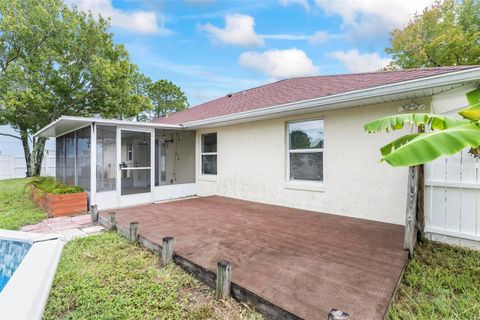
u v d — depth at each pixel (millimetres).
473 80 3150
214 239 3756
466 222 3629
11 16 12367
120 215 5332
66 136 8859
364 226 4359
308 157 5875
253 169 7000
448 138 1820
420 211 3814
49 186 7051
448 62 14656
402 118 2756
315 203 5641
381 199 4660
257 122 6887
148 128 7590
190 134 9023
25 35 12602
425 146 1827
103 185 6590
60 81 13461
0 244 2912
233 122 7113
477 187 3521
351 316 1925
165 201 7254
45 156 16578
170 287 2668
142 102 16484
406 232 3209
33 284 1687
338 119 5227
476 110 2357
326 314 1951
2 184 11672
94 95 14828
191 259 3031
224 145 7867
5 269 2799
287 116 6074
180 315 2229
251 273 2650
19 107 12477
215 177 8180
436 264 3105
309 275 2594
